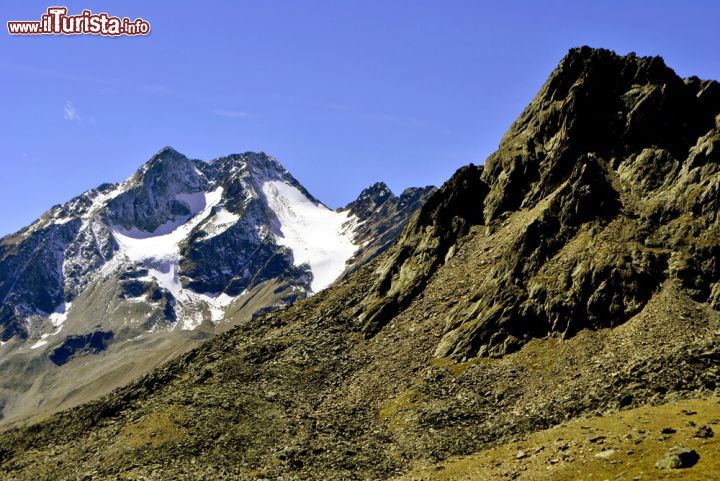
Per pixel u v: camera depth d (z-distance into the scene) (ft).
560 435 215.10
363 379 345.51
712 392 221.66
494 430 257.34
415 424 282.15
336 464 262.88
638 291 309.42
